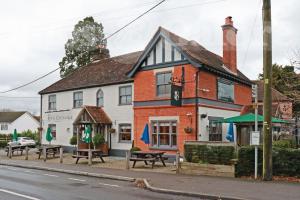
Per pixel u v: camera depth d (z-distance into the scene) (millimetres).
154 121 23969
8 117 76312
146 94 24531
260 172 15016
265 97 14102
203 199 11180
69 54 45000
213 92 23750
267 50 14070
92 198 10945
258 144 14578
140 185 13977
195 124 21875
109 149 27312
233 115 26109
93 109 27375
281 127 27797
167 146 23156
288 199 10453
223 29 27109
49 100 33750
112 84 27609
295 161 14336
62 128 31922
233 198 10758
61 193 11852
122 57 32219
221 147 17891
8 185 13648
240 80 27078
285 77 25562
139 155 21109
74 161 24031
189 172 17125
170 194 12062
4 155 31016
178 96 22109
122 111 26766
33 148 42156
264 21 14148
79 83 30797
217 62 26312
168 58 23500
